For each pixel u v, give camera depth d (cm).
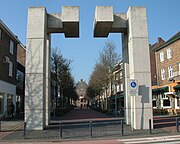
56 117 3338
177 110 3294
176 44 3619
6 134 1571
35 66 1808
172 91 3575
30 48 1830
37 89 1788
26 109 1773
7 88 3195
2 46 2991
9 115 3053
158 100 4038
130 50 1889
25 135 1453
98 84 5081
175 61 3638
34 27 1850
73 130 1723
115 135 1493
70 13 1891
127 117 1989
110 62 4059
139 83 1798
